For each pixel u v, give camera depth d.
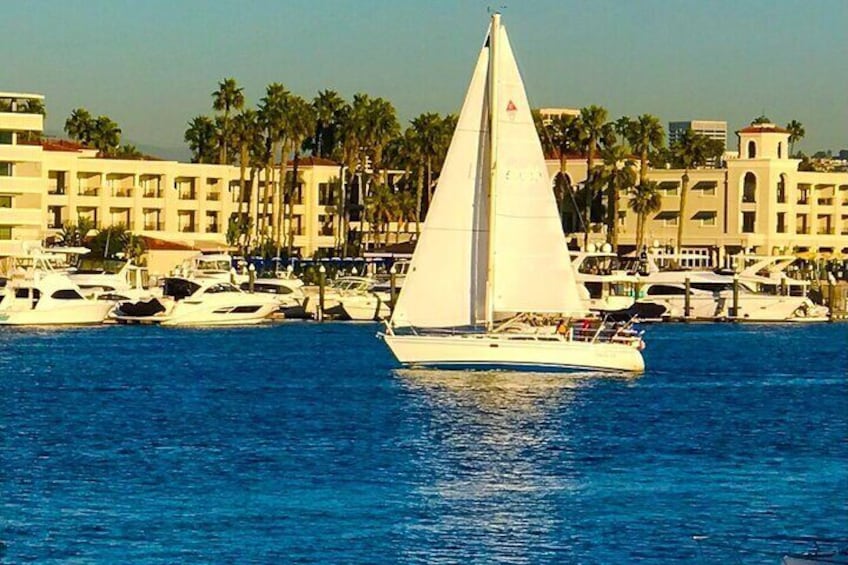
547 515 132.25
